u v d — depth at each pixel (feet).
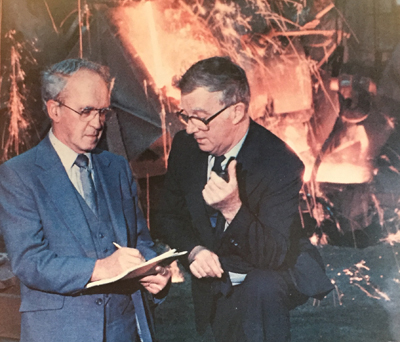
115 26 17.74
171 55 18.16
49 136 7.25
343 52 22.41
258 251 8.58
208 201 8.49
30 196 6.79
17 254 6.63
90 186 7.22
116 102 17.48
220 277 8.75
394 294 16.35
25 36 17.56
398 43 22.61
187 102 9.21
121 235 7.23
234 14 20.29
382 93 22.38
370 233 21.08
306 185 22.13
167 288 7.53
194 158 9.83
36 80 17.76
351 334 13.75
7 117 17.72
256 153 9.29
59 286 6.55
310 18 22.09
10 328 11.41
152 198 18.08
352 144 22.12
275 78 21.98
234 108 9.18
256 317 8.57
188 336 13.84
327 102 22.25
